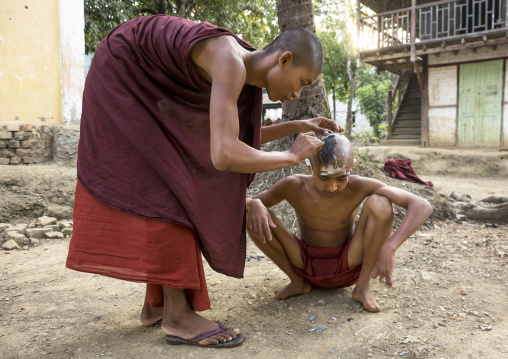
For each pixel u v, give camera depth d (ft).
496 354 6.15
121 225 6.39
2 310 8.38
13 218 15.38
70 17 19.80
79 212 6.57
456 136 38.75
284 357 6.39
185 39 6.11
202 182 6.75
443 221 15.37
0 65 18.22
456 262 10.55
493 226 14.64
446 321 7.34
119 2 31.68
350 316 7.72
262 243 8.27
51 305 8.63
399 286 9.07
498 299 8.23
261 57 6.48
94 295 9.20
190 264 6.55
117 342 6.99
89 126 6.63
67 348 6.79
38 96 19.25
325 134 7.83
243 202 7.04
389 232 7.76
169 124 6.48
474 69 37.40
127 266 6.38
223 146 5.67
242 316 7.96
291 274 8.73
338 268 8.40
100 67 6.54
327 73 77.30
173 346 6.82
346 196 8.28
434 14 44.60
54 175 17.30
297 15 14.75
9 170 16.71
